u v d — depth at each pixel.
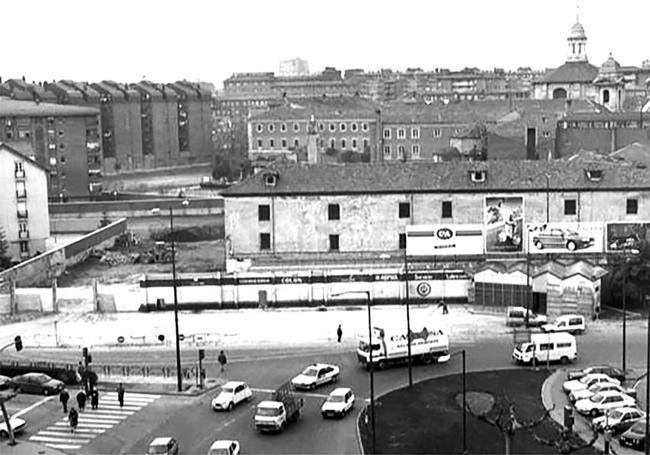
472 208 102.69
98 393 68.62
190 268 120.25
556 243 99.75
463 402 58.16
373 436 56.44
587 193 101.19
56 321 91.25
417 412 61.84
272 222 104.94
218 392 68.25
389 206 103.75
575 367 71.38
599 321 86.00
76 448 57.66
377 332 72.75
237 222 105.38
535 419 59.44
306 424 60.78
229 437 58.84
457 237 101.25
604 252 98.75
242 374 72.69
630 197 100.94
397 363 72.75
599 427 56.53
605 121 162.88
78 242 129.12
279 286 94.38
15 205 132.62
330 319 88.62
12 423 60.72
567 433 55.44
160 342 82.56
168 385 70.00
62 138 193.38
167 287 95.00
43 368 72.38
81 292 101.75
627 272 90.62
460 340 80.56
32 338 85.00
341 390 63.62
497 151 160.25
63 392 64.69
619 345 77.44
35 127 190.00
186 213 169.62
